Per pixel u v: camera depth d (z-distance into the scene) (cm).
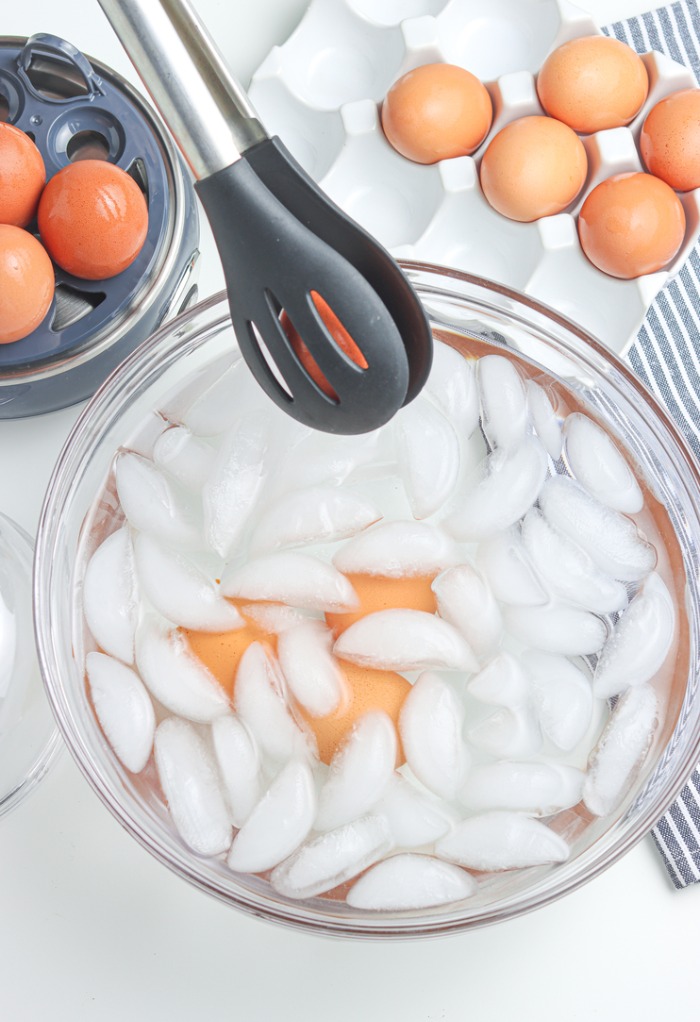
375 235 79
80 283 71
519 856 65
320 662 66
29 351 70
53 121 72
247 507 67
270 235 55
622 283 76
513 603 67
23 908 72
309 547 68
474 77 76
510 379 68
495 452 68
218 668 67
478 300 68
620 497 68
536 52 78
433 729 65
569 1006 71
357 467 68
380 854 66
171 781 66
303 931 63
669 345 76
